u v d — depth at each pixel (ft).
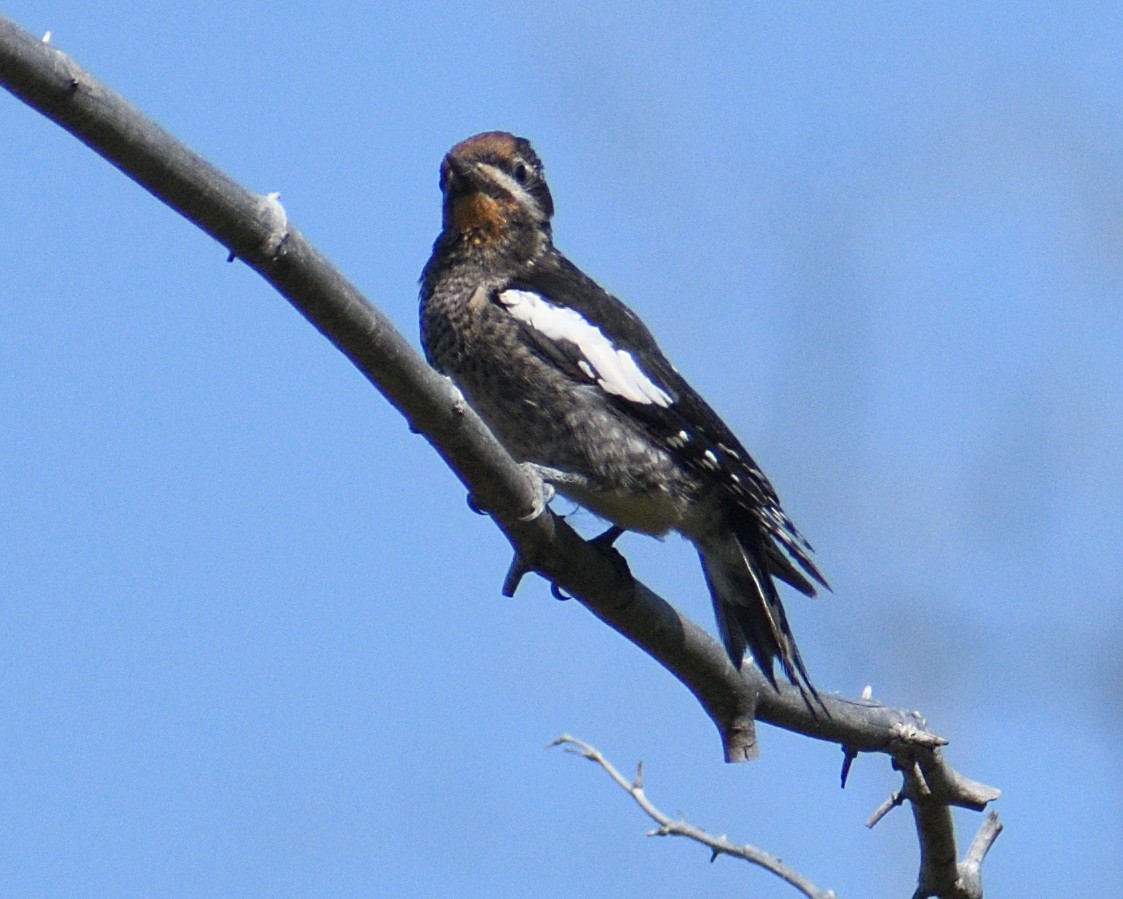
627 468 37.70
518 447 38.75
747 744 32.37
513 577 31.17
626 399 37.73
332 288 23.89
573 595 31.40
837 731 31.27
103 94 21.17
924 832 32.07
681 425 37.88
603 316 39.32
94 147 21.65
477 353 38.42
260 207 22.98
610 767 32.17
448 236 40.57
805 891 31.48
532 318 38.11
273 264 23.27
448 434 26.86
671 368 39.22
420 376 25.66
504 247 40.19
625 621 31.24
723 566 38.47
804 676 31.89
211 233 22.99
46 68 20.59
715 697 32.17
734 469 37.63
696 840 31.73
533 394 37.91
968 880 32.60
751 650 37.63
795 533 37.01
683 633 31.45
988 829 33.14
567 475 38.09
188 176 22.16
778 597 37.83
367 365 25.18
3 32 20.12
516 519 29.35
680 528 38.75
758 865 31.76
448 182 40.70
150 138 21.68
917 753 30.86
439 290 39.65
